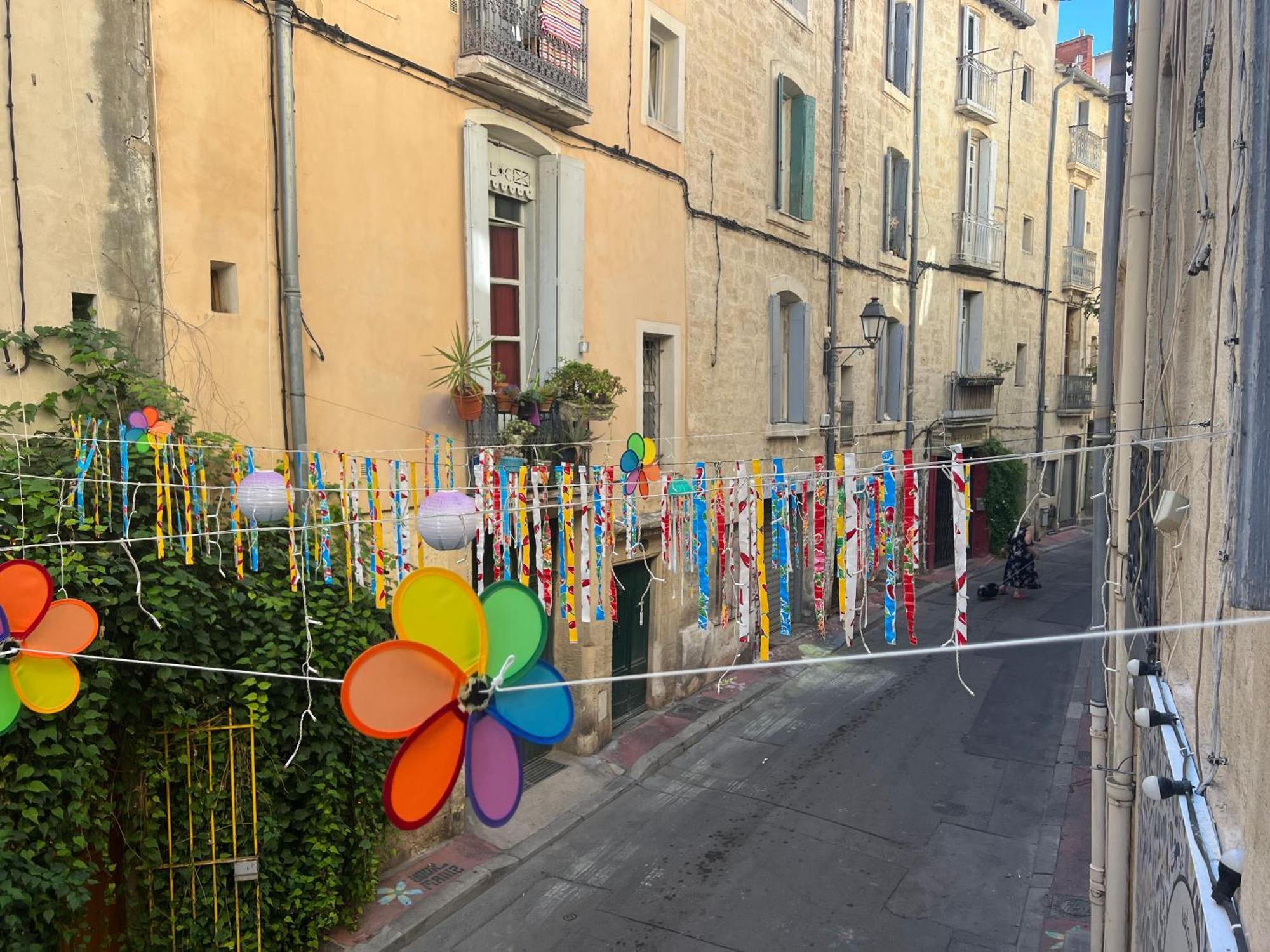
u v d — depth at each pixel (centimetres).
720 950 593
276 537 574
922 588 1725
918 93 1641
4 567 334
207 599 509
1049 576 1961
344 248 654
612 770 878
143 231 532
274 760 546
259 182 594
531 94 773
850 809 810
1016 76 2106
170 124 543
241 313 586
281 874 555
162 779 511
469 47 733
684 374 1083
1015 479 2212
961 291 1953
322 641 561
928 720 1046
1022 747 961
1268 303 143
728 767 910
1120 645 495
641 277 988
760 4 1188
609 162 927
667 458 1052
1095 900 533
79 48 501
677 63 1029
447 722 223
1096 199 2602
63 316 498
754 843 744
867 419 1594
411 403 714
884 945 600
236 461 532
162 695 495
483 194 771
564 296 864
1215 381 268
